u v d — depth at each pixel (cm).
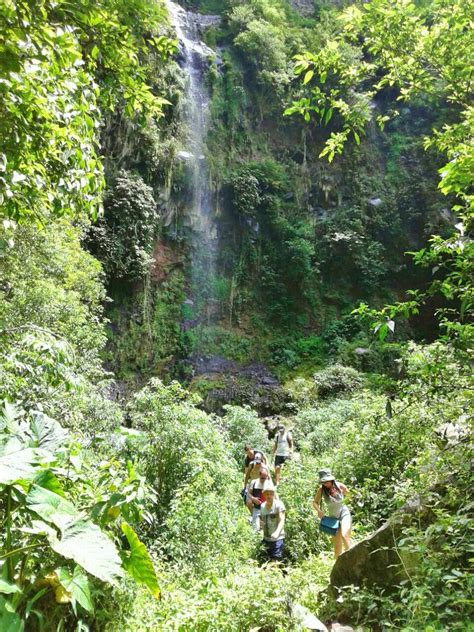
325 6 2400
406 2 325
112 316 1502
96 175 301
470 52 316
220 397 1549
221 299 1784
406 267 1919
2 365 335
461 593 232
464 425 359
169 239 1742
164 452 654
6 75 202
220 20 2202
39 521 229
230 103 1984
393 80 353
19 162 246
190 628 280
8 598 222
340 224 1955
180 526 482
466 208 314
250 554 495
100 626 267
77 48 237
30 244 704
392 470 622
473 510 285
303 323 1842
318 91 360
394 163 2064
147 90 283
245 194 1844
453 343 274
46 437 320
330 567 416
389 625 256
